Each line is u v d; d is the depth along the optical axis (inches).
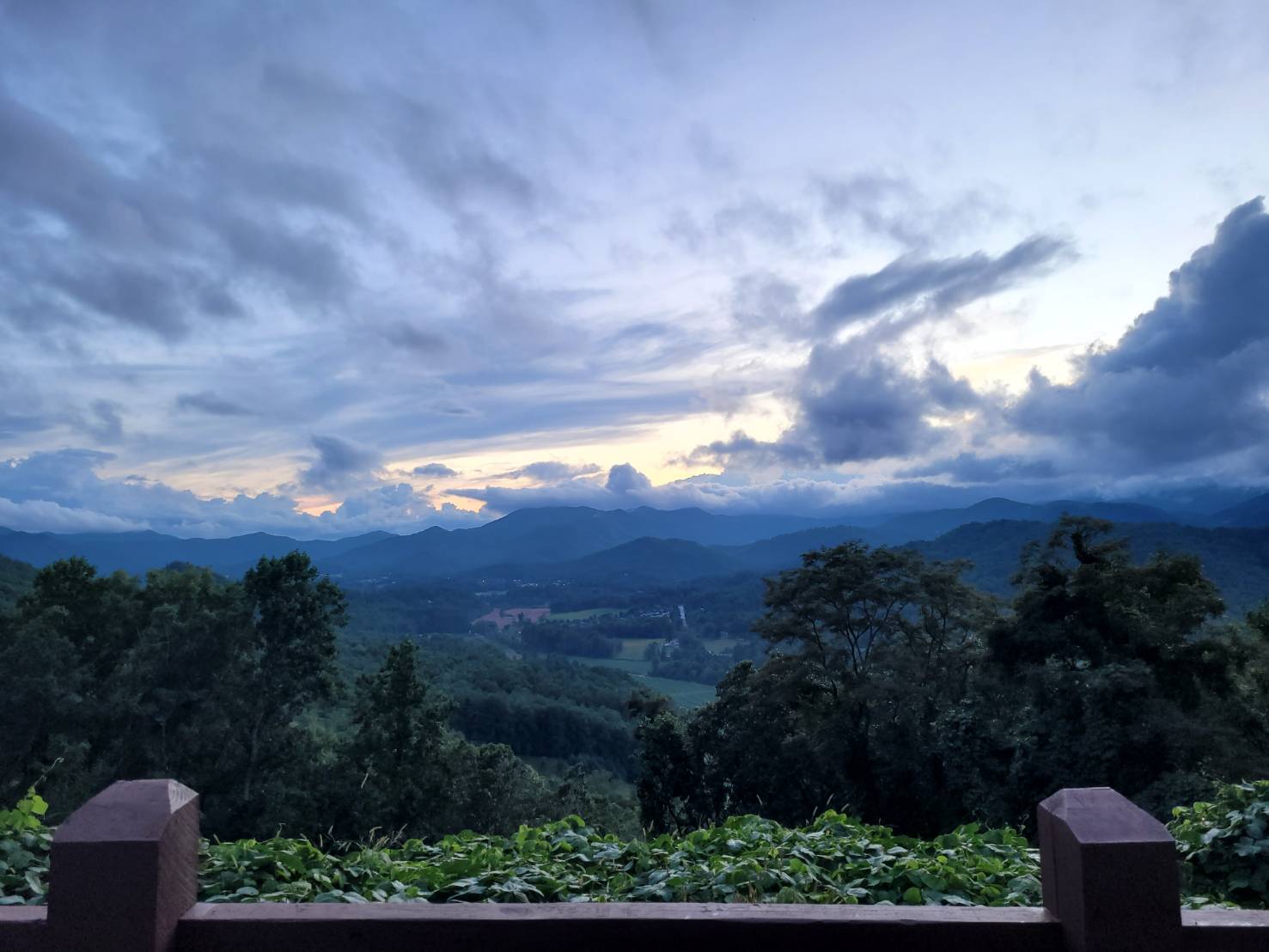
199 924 89.0
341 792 1459.2
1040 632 1118.4
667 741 1438.2
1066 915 88.2
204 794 1488.7
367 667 3624.5
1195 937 85.2
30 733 1370.6
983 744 1089.4
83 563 1701.5
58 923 83.0
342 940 90.0
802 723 1312.7
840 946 90.7
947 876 163.6
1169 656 1127.0
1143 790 898.7
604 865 182.5
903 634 1331.2
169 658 1545.3
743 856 177.0
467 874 161.2
